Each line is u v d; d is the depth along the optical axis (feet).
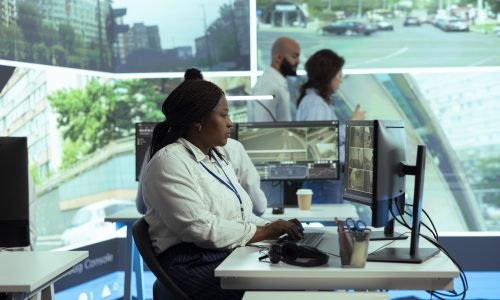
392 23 18.53
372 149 7.75
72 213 17.48
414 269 6.88
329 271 6.86
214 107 8.63
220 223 8.27
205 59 19.19
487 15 18.30
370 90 18.74
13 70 15.23
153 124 14.55
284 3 18.71
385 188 7.57
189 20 19.13
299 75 18.76
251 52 18.98
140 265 13.97
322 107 16.10
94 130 18.53
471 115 18.52
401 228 10.48
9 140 6.80
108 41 19.26
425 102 18.62
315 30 18.70
